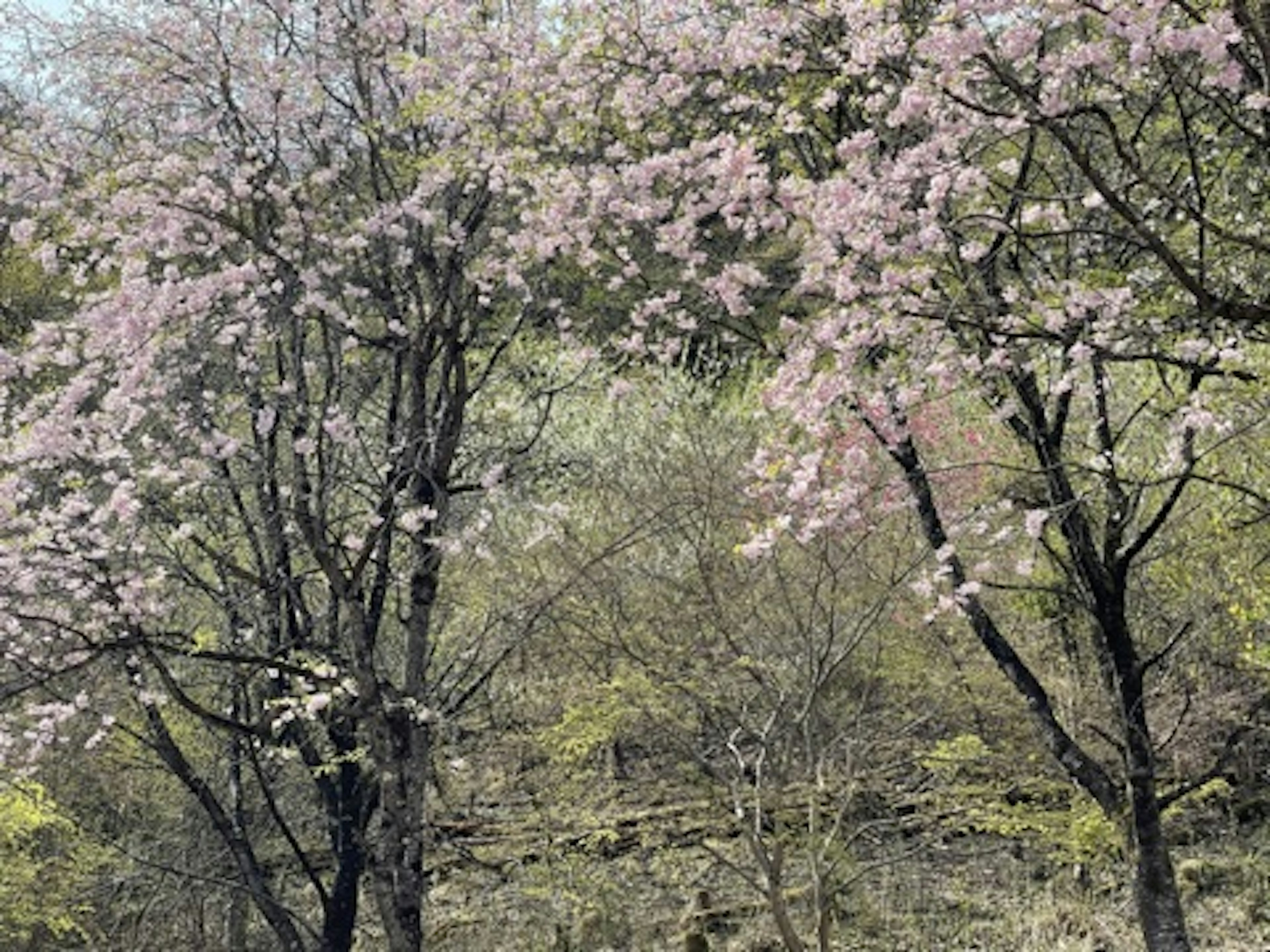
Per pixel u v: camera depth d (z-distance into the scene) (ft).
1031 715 31.55
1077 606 38.86
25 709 33.22
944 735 42.68
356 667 28.35
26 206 28.89
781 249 27.66
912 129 25.59
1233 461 29.78
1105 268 27.66
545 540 38.86
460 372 31.89
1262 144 20.80
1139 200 27.04
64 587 27.45
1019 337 23.17
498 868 40.63
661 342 29.68
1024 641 42.14
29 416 27.73
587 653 39.27
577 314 33.58
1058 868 40.96
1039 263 27.25
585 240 27.22
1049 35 24.91
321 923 43.24
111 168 30.12
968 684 40.27
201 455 30.01
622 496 42.60
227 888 34.83
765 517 37.14
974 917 38.78
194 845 40.65
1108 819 30.58
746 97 25.79
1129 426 33.58
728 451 43.27
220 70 31.07
